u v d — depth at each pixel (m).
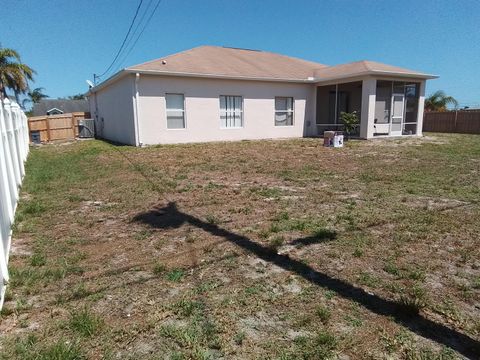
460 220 4.72
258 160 10.56
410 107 18.88
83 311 2.56
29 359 2.05
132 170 8.84
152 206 5.47
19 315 2.55
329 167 9.25
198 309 2.62
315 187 6.82
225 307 2.65
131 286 2.97
